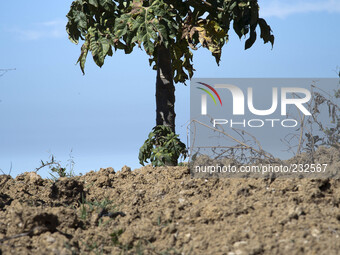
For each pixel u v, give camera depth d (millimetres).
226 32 12242
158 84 12719
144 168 11789
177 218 7910
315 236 6672
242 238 6836
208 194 8961
